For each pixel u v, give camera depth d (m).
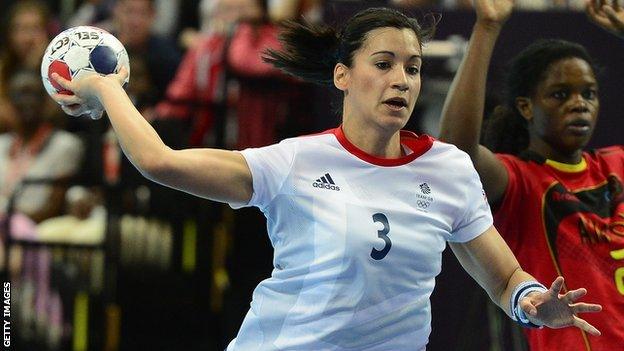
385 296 10.09
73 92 10.10
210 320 20.72
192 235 20.64
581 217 12.55
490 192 12.52
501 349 16.88
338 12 17.81
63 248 20.34
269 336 10.30
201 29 26.09
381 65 10.20
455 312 17.45
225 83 21.48
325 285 9.98
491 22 12.19
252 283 20.98
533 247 12.52
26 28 23.38
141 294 20.38
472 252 10.86
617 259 12.53
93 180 21.31
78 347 20.09
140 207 20.38
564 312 10.05
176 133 20.30
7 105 23.02
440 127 12.40
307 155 10.23
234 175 9.95
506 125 13.55
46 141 21.83
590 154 13.24
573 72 12.74
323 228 10.01
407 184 10.32
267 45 21.34
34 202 21.22
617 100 18.25
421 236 10.17
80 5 27.14
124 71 10.33
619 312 12.39
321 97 18.69
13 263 20.41
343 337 10.09
